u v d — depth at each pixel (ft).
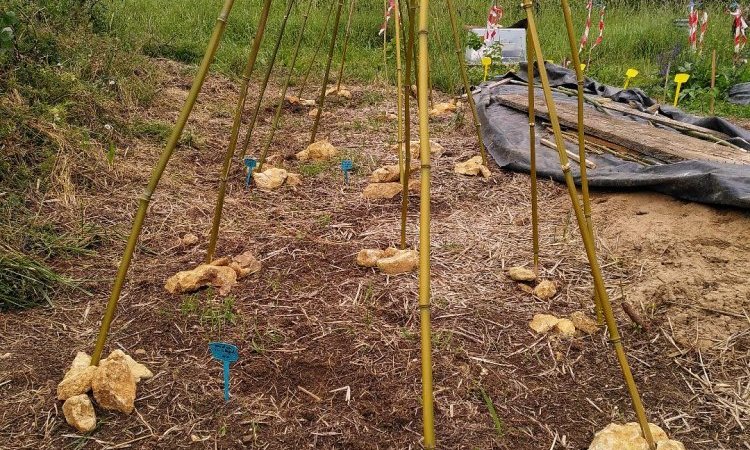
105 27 21.99
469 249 11.31
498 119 18.20
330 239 11.53
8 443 6.73
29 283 9.32
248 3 30.45
